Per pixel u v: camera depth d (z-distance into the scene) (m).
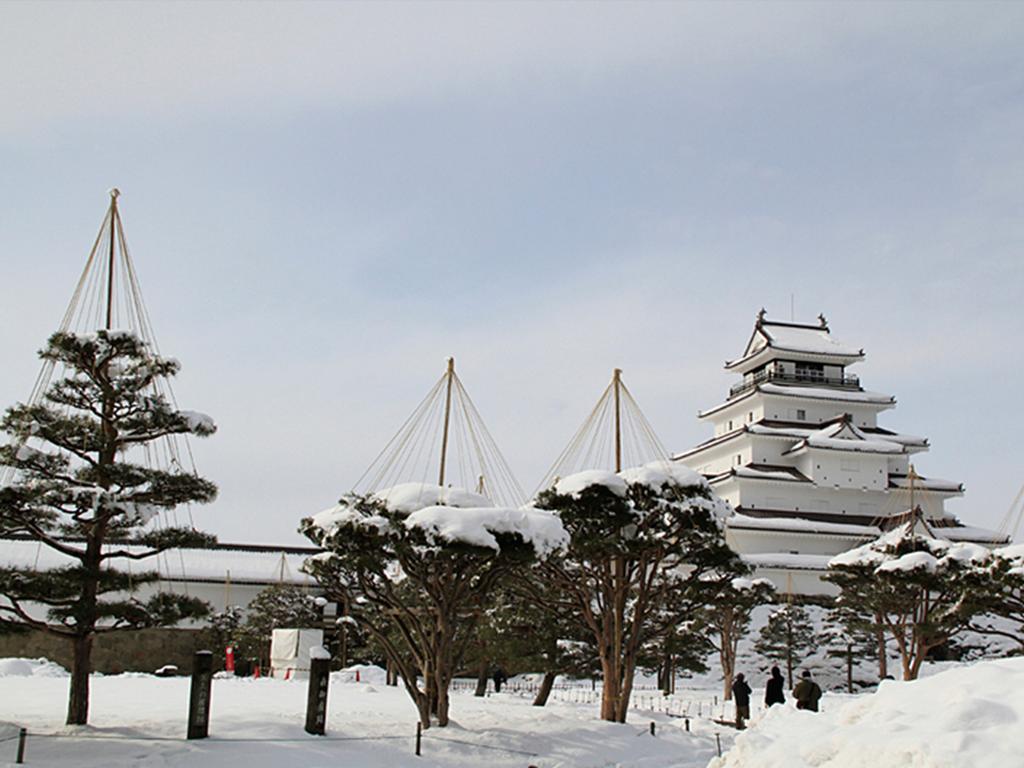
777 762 15.30
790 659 71.56
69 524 28.08
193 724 25.86
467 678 79.00
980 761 12.95
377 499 31.02
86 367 27.52
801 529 95.88
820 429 105.88
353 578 34.16
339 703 42.47
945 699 16.17
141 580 28.34
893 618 75.88
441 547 27.62
